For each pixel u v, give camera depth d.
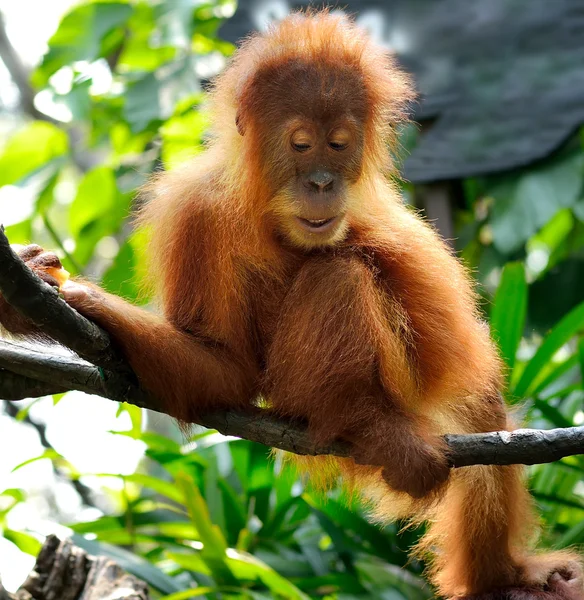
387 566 7.81
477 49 10.67
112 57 13.98
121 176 11.55
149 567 7.01
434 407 5.57
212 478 7.62
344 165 5.32
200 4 11.68
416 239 5.59
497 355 6.06
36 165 11.43
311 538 8.48
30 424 12.58
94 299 4.75
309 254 5.48
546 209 9.84
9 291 4.06
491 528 6.07
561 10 10.72
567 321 7.05
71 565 5.91
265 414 5.23
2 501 9.41
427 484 4.87
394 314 5.33
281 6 10.74
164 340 4.95
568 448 4.29
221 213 5.27
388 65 5.91
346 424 5.02
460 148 10.10
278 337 5.22
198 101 11.21
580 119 10.02
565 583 6.05
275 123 5.28
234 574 6.88
